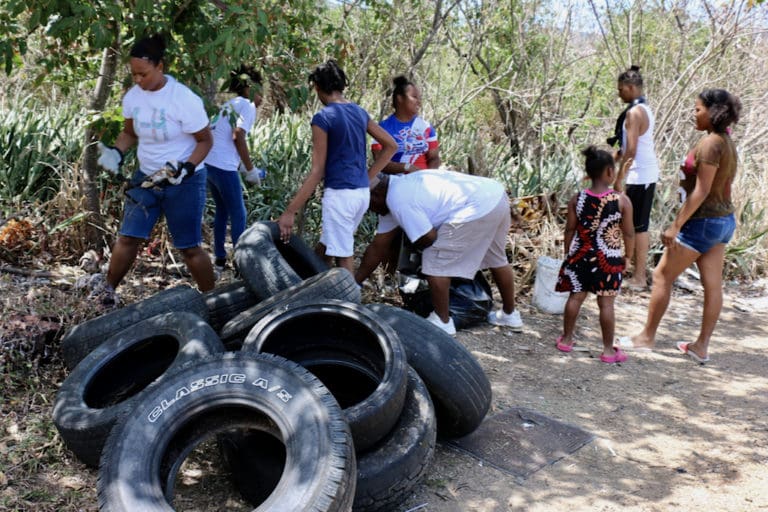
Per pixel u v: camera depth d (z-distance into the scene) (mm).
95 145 5738
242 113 5484
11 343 4152
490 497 3518
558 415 4367
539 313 6066
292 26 5609
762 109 9219
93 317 4531
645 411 4496
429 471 3688
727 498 3596
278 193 6762
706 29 9445
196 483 3496
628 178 6672
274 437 3344
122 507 2775
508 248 6820
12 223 5766
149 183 4477
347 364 3758
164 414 3023
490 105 9703
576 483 3672
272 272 4453
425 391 3584
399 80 5594
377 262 5551
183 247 4832
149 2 4543
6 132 6625
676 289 6918
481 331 5562
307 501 2699
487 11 8422
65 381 3670
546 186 7945
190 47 5168
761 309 6566
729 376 5098
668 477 3771
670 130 8938
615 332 5828
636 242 6746
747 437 4223
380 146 5578
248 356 3164
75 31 4562
